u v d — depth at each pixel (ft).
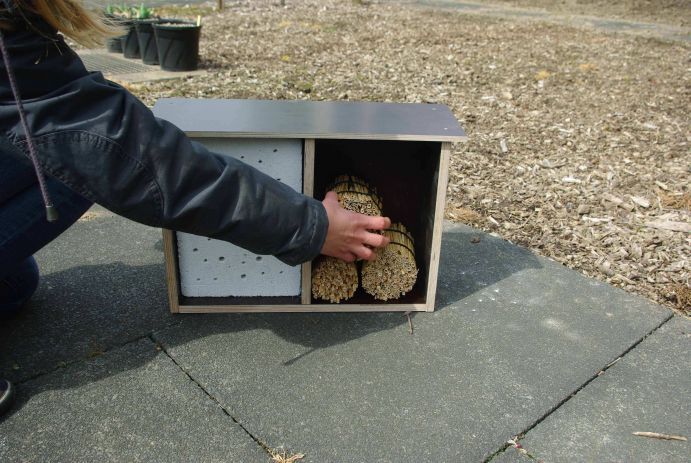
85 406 5.04
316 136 5.55
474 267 7.57
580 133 13.05
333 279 6.32
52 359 5.58
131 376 5.41
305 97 15.33
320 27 25.14
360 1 32.27
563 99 15.51
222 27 24.47
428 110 6.69
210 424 4.91
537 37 23.81
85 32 4.29
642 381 5.61
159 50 17.51
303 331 6.13
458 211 9.34
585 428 5.03
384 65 18.94
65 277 6.95
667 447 4.86
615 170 11.10
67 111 3.98
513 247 8.19
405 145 7.04
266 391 5.29
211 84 16.24
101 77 4.25
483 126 13.46
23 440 4.68
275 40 22.45
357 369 5.60
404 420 5.02
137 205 4.19
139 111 4.14
